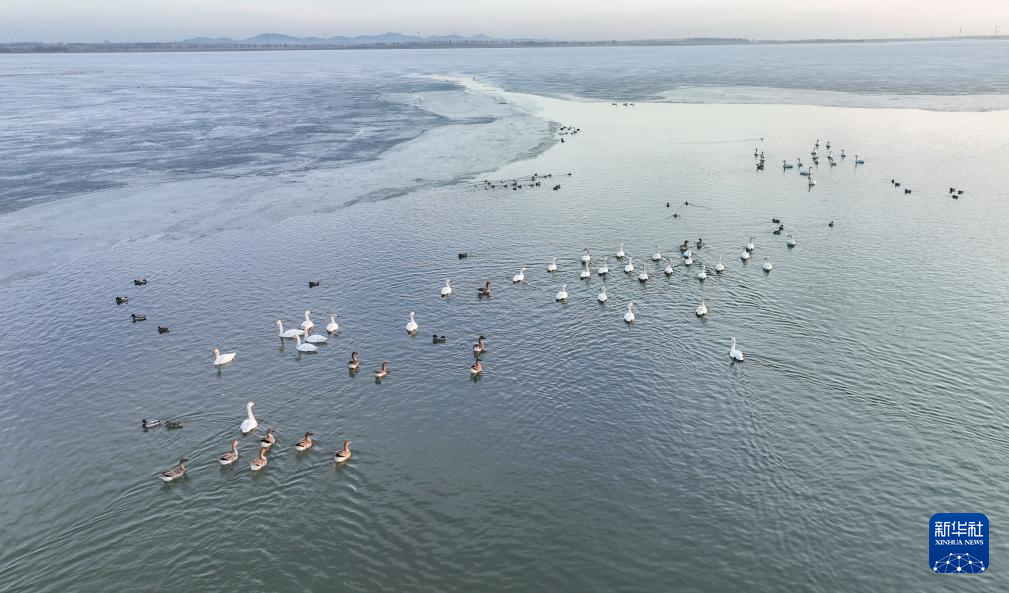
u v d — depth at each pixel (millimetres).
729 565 35844
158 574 36000
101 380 54844
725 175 115500
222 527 39125
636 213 94875
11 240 87062
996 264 73562
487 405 50500
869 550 36562
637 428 47281
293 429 48031
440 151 140125
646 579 35000
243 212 98812
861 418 47438
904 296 66250
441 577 35344
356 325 63438
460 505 40469
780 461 43562
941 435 45438
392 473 43344
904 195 101000
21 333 62562
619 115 187250
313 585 35031
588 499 40781
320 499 41156
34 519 40125
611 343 58938
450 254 80750
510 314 64938
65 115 197625
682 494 40969
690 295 67875
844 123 163375
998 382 51188
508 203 101250
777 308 64375
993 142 134750
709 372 53781
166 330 62656
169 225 93000
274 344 60406
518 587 34656
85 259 80875
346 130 167250
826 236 84000
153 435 47656
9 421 49594
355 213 97875
